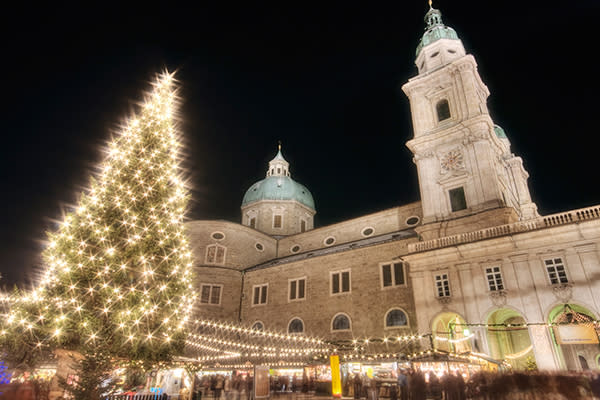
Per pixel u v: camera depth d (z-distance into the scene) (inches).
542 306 942.4
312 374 1078.4
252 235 1979.6
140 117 828.0
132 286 660.1
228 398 995.9
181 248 812.6
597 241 924.0
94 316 619.2
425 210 1360.7
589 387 494.0
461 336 1128.2
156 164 797.9
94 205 700.0
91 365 583.2
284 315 1556.3
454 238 1155.9
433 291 1119.0
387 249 1398.9
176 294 754.8
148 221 746.8
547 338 908.0
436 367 844.0
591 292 891.4
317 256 1573.6
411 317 1232.2
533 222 1037.2
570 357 1215.6
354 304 1384.1
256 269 1760.6
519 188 1824.6
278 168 2613.2
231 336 1636.3
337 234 1892.2
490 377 591.5
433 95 1557.6
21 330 577.9
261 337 1574.8
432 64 1656.0
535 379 527.5
